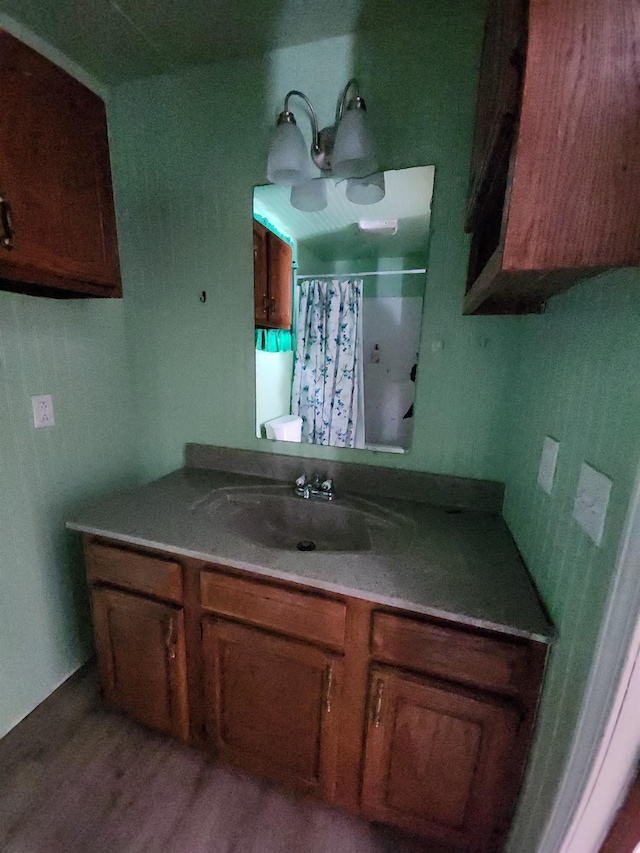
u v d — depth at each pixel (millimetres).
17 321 1215
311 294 1344
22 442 1263
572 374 781
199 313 1489
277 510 1354
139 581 1130
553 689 748
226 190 1353
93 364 1478
